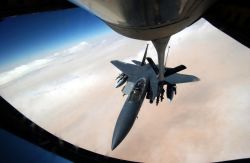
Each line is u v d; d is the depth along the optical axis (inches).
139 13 214.7
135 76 1273.4
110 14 227.6
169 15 228.5
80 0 213.8
